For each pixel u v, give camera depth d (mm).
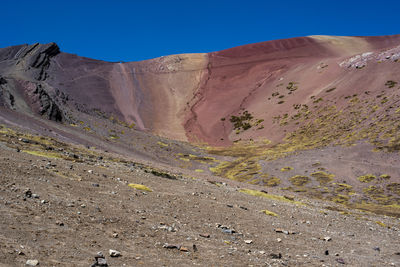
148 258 10641
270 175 85000
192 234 15164
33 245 9461
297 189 71625
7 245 8922
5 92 91250
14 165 20359
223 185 45344
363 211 50344
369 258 16500
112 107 181375
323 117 140875
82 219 13312
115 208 16672
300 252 15641
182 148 122062
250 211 25422
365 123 117562
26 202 13609
